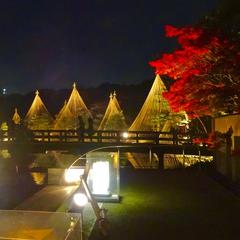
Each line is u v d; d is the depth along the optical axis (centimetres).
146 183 1334
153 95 3222
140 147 2384
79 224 460
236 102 1275
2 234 458
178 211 927
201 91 1277
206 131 2325
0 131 2847
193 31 1322
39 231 456
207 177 1466
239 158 1262
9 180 1215
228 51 1212
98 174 1017
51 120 4231
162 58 1371
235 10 1348
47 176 1165
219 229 777
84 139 2766
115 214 901
